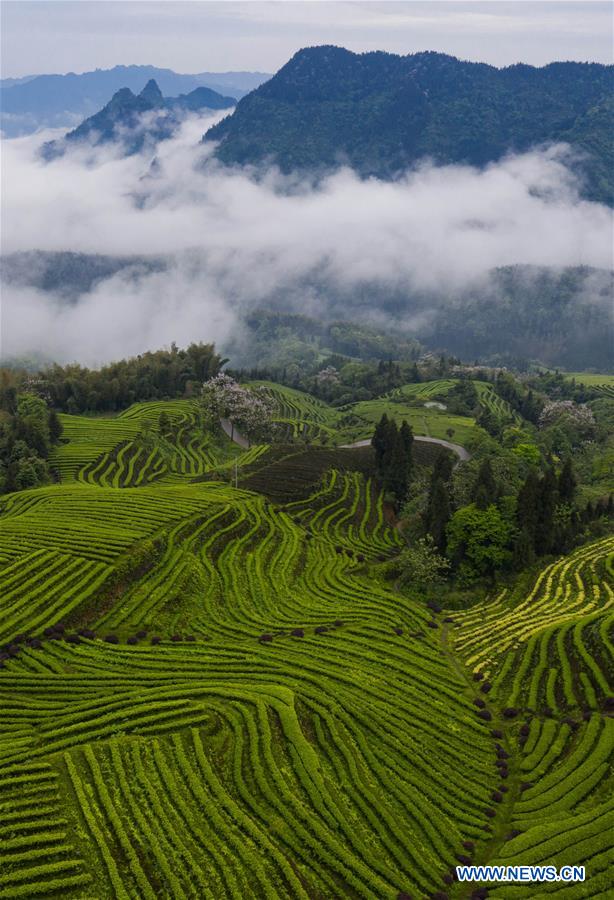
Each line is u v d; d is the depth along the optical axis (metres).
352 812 60.72
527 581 112.19
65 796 57.88
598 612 93.62
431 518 126.81
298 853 55.38
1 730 67.62
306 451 176.25
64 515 118.06
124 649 84.38
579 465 192.88
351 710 74.56
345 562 121.38
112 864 51.69
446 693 81.50
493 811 63.38
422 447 188.38
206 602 100.00
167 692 73.81
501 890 54.03
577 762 68.31
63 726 68.00
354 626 97.06
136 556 103.12
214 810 57.88
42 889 49.22
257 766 63.38
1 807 55.72
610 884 53.78
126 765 62.00
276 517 134.00
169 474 191.25
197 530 117.12
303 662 84.88
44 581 94.31
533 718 77.19
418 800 63.12
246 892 50.94
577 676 81.75
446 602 110.62
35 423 192.62
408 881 54.72
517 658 88.56
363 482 162.75
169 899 49.97
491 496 126.44
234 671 81.44
